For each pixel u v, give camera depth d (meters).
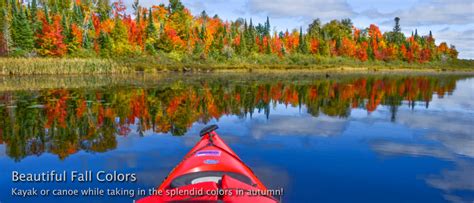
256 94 16.72
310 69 55.28
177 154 6.73
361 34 90.38
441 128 9.31
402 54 80.56
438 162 6.42
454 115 11.45
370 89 20.42
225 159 4.71
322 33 80.44
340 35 81.19
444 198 4.96
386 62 76.12
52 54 43.69
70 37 45.31
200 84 22.06
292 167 6.09
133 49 48.97
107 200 4.85
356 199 4.89
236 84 22.53
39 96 14.86
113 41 47.91
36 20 51.88
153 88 18.80
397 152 7.00
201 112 11.45
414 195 5.03
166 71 42.34
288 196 4.95
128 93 16.19
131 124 9.42
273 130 8.88
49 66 32.22
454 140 8.02
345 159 6.54
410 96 17.03
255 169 5.98
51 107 11.95
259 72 43.88
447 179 5.64
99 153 6.79
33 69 31.44
